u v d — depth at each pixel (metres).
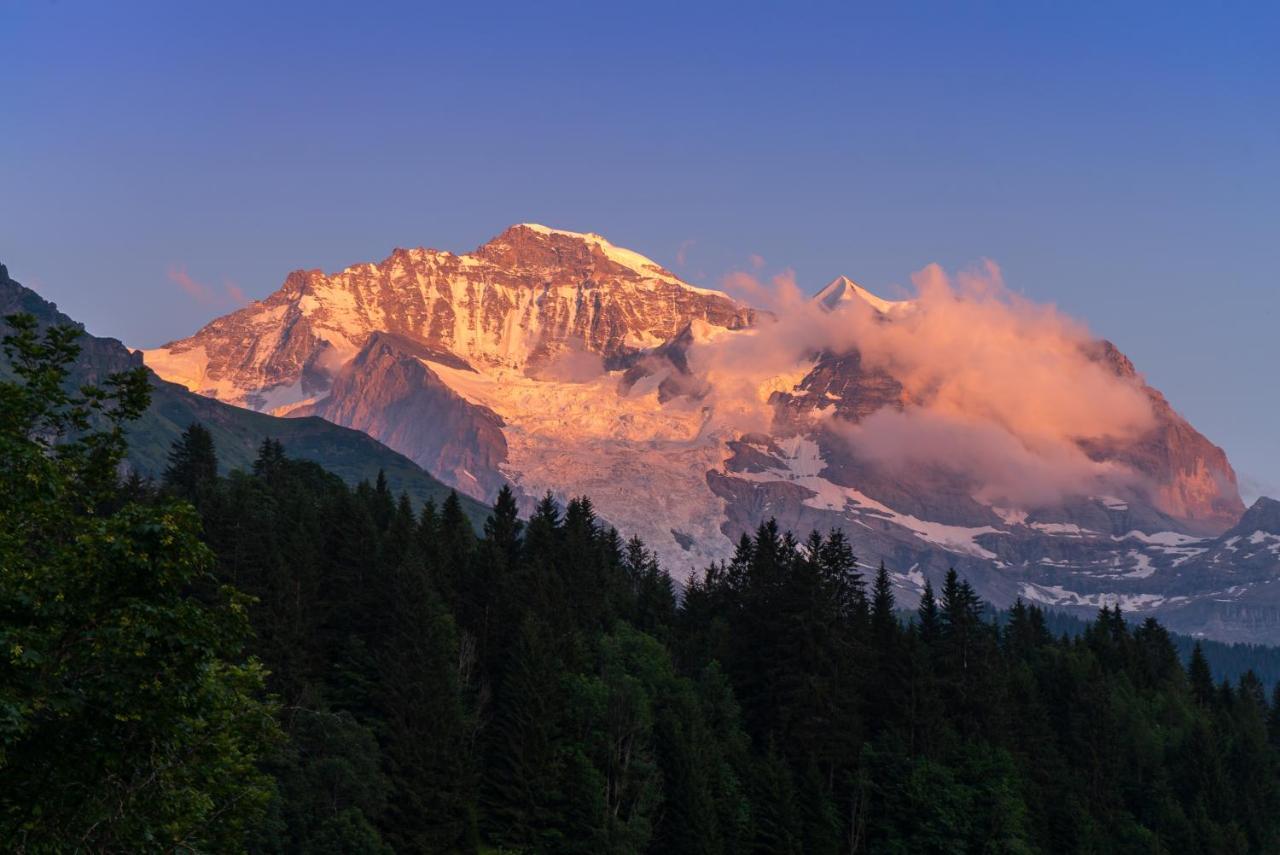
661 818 150.25
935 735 175.75
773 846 151.88
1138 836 177.12
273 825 115.12
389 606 167.62
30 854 45.16
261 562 157.25
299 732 132.38
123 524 46.81
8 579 45.78
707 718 171.38
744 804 154.75
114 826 47.31
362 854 121.06
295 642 152.12
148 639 45.97
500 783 147.75
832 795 167.88
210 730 50.91
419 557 175.12
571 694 158.38
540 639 160.50
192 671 46.97
